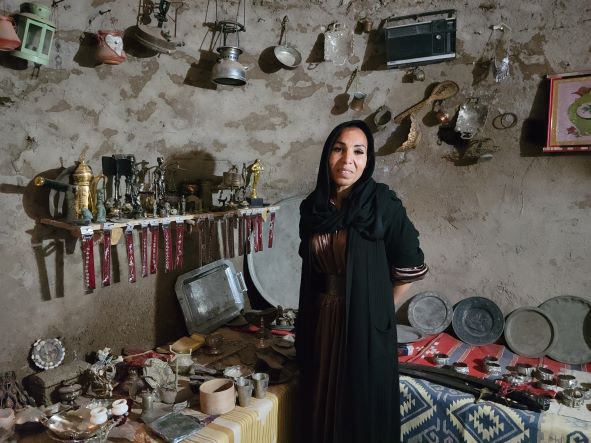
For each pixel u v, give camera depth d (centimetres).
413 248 167
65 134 185
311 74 269
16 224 171
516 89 234
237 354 212
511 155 238
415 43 247
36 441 144
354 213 160
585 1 219
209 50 242
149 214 199
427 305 256
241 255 270
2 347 170
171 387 173
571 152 224
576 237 228
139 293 219
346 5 262
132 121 212
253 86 261
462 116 243
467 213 249
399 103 258
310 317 178
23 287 175
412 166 259
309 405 178
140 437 145
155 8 215
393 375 169
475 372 204
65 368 177
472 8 241
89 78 193
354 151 165
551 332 227
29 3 161
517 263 241
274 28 262
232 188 230
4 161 167
